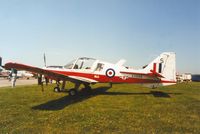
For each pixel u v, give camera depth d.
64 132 4.70
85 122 5.56
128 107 7.82
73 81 11.23
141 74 12.08
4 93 11.62
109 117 6.16
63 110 7.08
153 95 11.77
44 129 4.90
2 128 4.93
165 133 4.75
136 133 4.72
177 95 11.91
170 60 12.11
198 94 12.64
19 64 8.33
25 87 15.75
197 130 5.00
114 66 12.31
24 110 6.97
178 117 6.29
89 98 10.20
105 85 20.09
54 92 12.40
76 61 12.59
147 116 6.35
